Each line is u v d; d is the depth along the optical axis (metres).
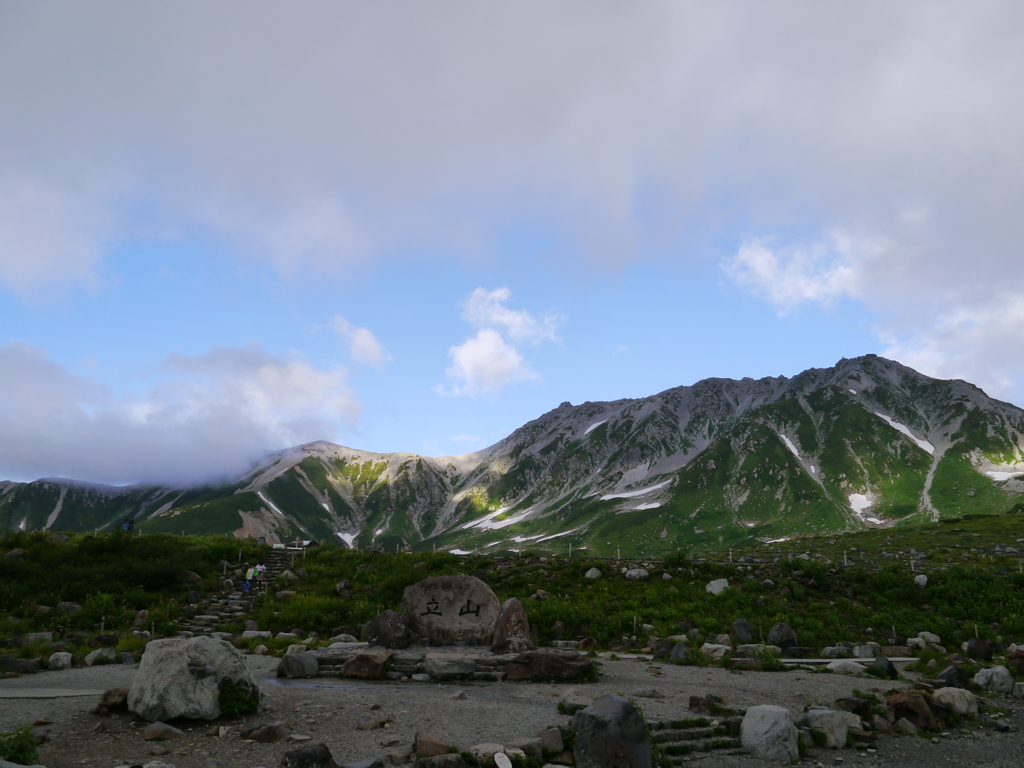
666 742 12.48
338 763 10.09
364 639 26.12
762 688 18.09
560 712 13.73
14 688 15.70
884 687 18.94
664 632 28.83
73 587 33.75
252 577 37.84
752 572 38.53
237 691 12.94
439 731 12.13
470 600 22.53
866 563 53.69
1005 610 32.41
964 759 13.14
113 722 12.05
